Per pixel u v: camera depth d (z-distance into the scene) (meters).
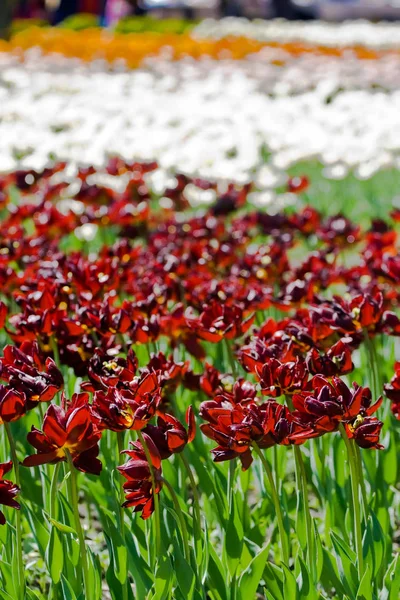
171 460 4.77
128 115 13.97
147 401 3.43
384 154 10.81
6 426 3.50
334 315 4.44
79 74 19.36
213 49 25.41
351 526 4.23
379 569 3.96
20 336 4.53
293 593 3.53
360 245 10.80
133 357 4.02
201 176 10.43
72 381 5.10
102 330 4.51
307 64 22.78
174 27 32.94
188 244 7.18
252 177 11.00
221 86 17.16
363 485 3.84
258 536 4.41
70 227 8.02
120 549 3.71
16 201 11.80
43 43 25.69
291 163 11.83
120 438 3.85
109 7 37.38
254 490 5.63
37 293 4.96
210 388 4.37
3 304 4.58
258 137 12.74
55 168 9.88
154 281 5.70
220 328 4.56
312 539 3.68
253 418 3.38
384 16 46.66
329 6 46.47
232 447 3.38
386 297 5.66
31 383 3.55
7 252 6.58
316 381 3.52
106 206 8.79
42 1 38.09
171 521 4.06
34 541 4.88
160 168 10.86
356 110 12.98
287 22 40.84
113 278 5.67
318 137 11.27
